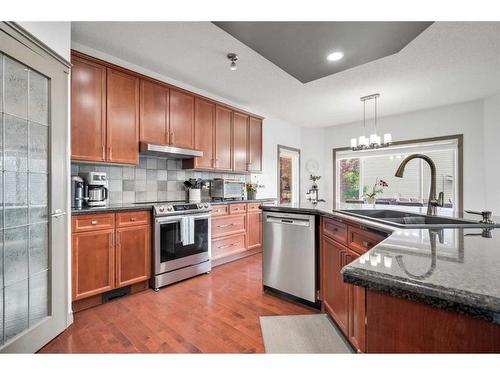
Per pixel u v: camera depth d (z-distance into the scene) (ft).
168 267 8.71
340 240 5.80
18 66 4.99
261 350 5.27
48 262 5.61
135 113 8.85
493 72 9.59
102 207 7.62
